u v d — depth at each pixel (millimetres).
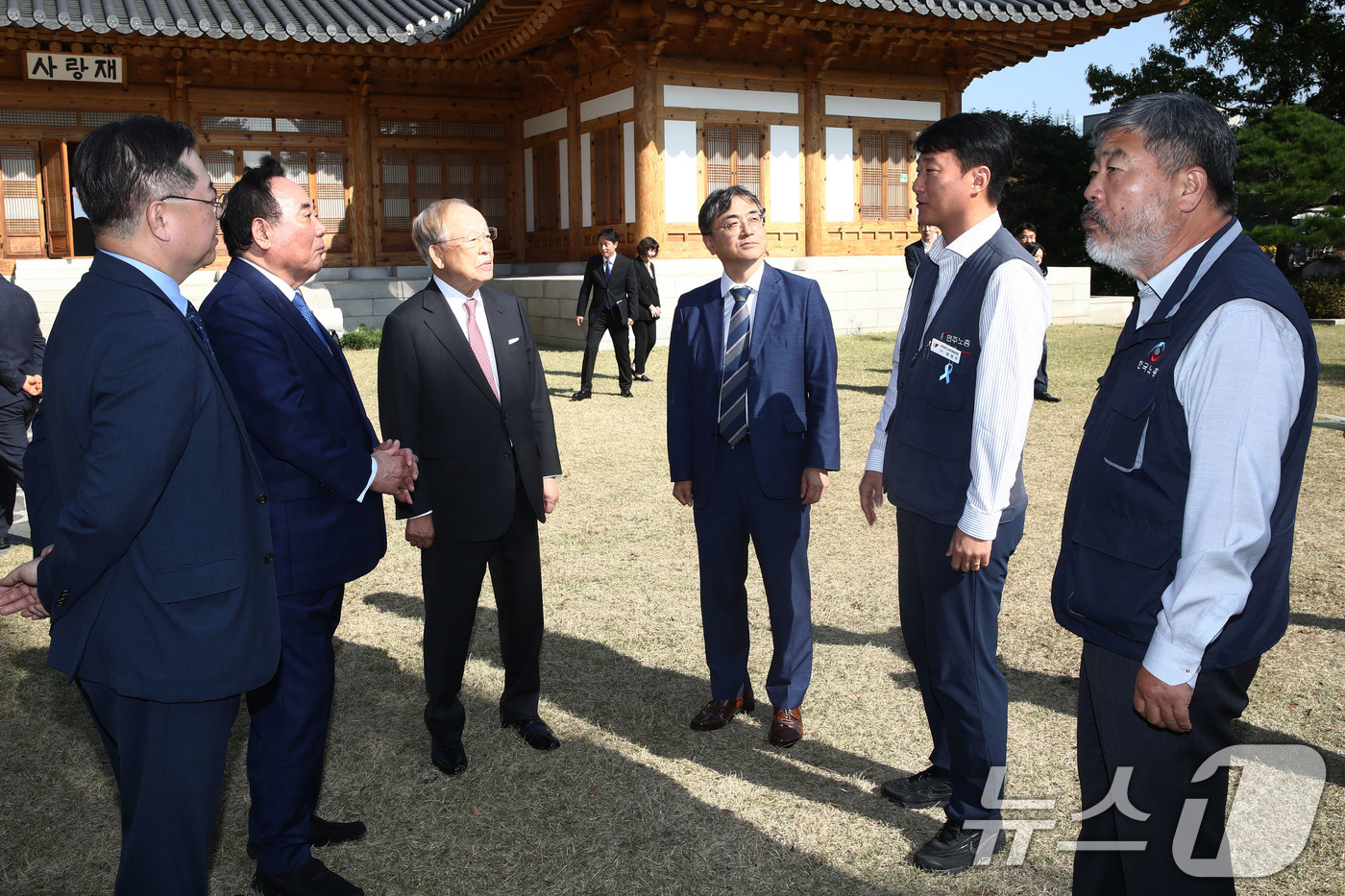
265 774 2652
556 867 2771
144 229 2068
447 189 19750
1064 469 7258
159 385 1992
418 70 18422
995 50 17906
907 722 3584
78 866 2816
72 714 3742
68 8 15250
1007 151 2648
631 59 15664
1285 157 21359
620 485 7078
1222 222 1964
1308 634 4160
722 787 3174
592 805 3084
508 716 3555
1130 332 2082
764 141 16969
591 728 3584
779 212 17328
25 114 16875
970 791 2729
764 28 15789
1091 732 2188
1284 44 27250
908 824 2957
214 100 17859
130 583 2088
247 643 2203
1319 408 9242
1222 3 27359
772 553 3377
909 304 2930
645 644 4316
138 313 2018
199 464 2127
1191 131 1907
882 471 3098
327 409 2783
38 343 5352
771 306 3369
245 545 2217
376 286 18422
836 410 3373
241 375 2566
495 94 19703
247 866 2855
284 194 2668
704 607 3559
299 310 2791
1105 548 2021
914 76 18141
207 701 2156
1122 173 1956
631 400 10734
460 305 3268
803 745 3434
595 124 17312
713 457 3424
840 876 2709
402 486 2838
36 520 2262
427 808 3088
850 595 4867
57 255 17219
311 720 2695
